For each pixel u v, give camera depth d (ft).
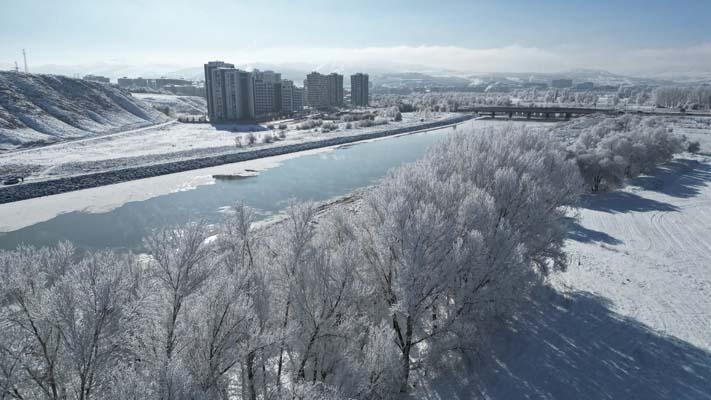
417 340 65.16
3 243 136.87
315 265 51.52
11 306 35.63
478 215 68.64
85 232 146.41
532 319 80.69
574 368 67.31
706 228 139.23
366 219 73.56
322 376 49.98
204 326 39.29
